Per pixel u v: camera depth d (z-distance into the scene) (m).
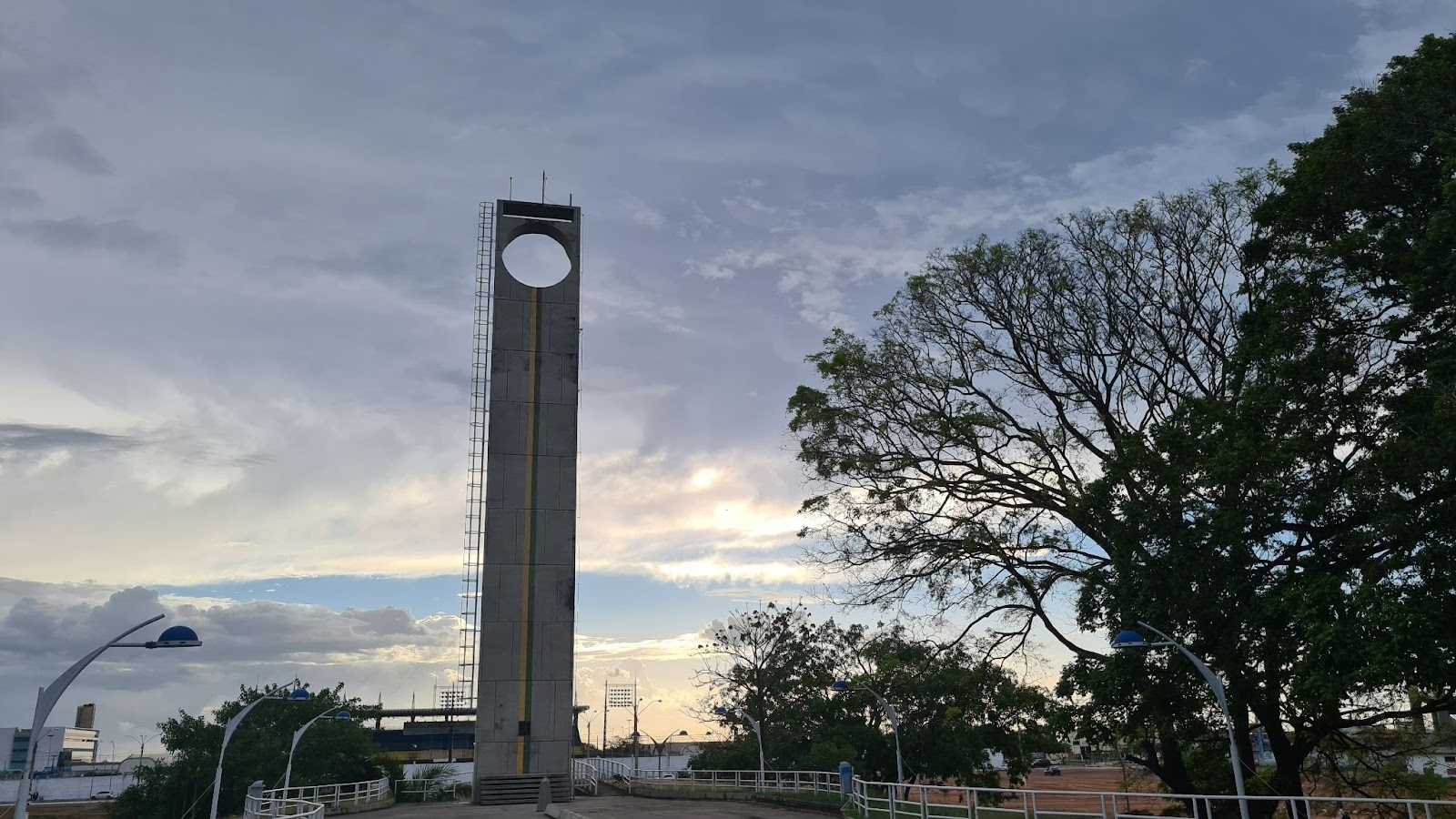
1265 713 27.20
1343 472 23.98
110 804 74.12
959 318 34.62
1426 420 21.31
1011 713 33.25
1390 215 24.17
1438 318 22.89
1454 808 30.06
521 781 48.97
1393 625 19.91
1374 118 23.55
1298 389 24.36
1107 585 27.55
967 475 34.78
